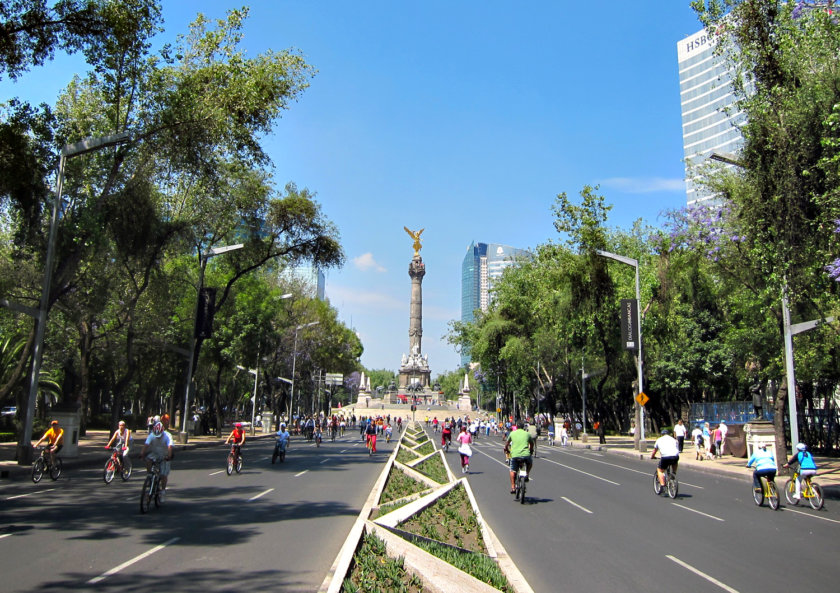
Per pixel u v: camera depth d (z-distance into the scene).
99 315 35.34
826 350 30.38
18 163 23.06
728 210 26.62
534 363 62.88
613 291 43.31
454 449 43.22
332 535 11.79
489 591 7.49
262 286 52.28
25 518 13.24
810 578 9.38
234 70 28.95
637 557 10.68
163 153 28.92
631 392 67.31
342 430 69.25
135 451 33.59
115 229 28.69
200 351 44.84
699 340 49.09
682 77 120.94
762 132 20.47
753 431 27.56
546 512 15.74
